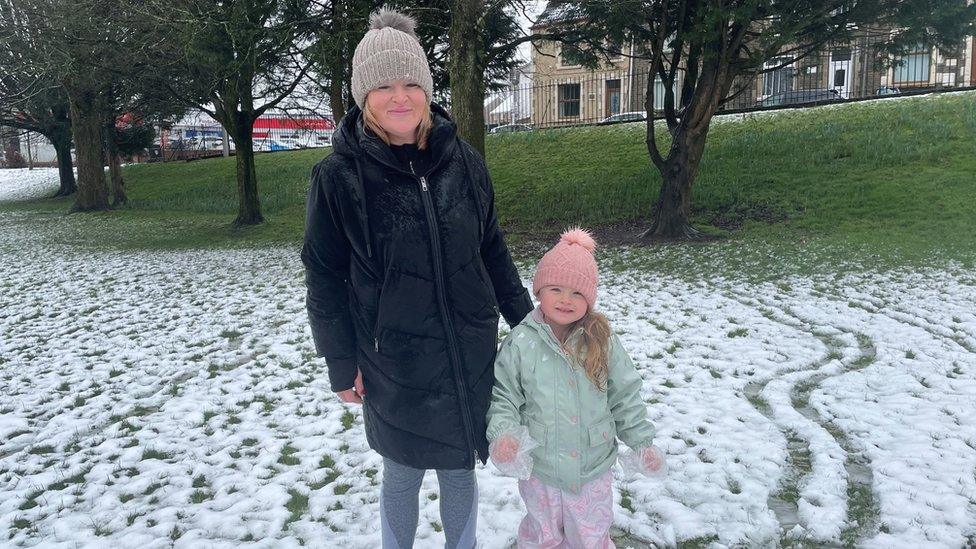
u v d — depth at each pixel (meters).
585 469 2.34
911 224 11.80
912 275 8.87
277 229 18.00
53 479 3.79
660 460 2.38
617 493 3.37
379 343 2.08
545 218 16.05
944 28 11.45
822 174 15.15
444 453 2.13
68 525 3.20
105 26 14.77
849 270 9.47
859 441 3.92
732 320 7.18
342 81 13.48
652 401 4.75
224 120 18.52
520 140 22.83
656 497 3.30
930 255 9.89
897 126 16.94
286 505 3.35
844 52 14.05
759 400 4.79
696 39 11.61
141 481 3.68
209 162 31.61
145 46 14.95
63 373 5.97
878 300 7.71
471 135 11.84
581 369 2.31
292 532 3.08
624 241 13.40
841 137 16.98
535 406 2.32
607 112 37.16
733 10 10.79
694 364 5.62
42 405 5.14
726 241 12.44
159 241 16.94
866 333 6.38
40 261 13.95
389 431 2.14
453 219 2.09
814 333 6.58
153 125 27.92
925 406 4.42
